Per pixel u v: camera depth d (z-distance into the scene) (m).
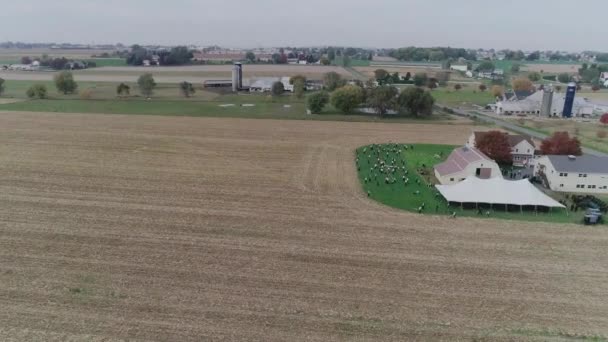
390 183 70.75
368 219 54.78
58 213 54.47
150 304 35.34
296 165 80.94
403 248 46.66
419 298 37.22
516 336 32.53
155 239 47.62
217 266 41.88
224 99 178.50
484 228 52.72
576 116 148.75
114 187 65.50
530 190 60.81
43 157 82.56
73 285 37.94
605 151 97.06
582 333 32.97
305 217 55.03
